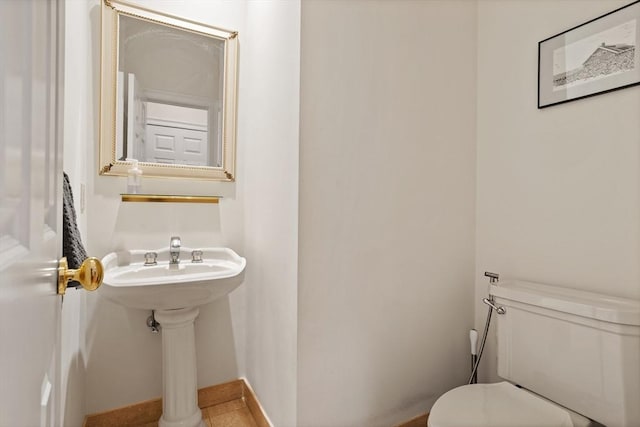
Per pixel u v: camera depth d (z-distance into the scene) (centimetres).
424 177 147
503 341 129
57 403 62
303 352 119
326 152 122
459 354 158
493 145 155
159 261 156
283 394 128
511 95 148
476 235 163
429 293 149
